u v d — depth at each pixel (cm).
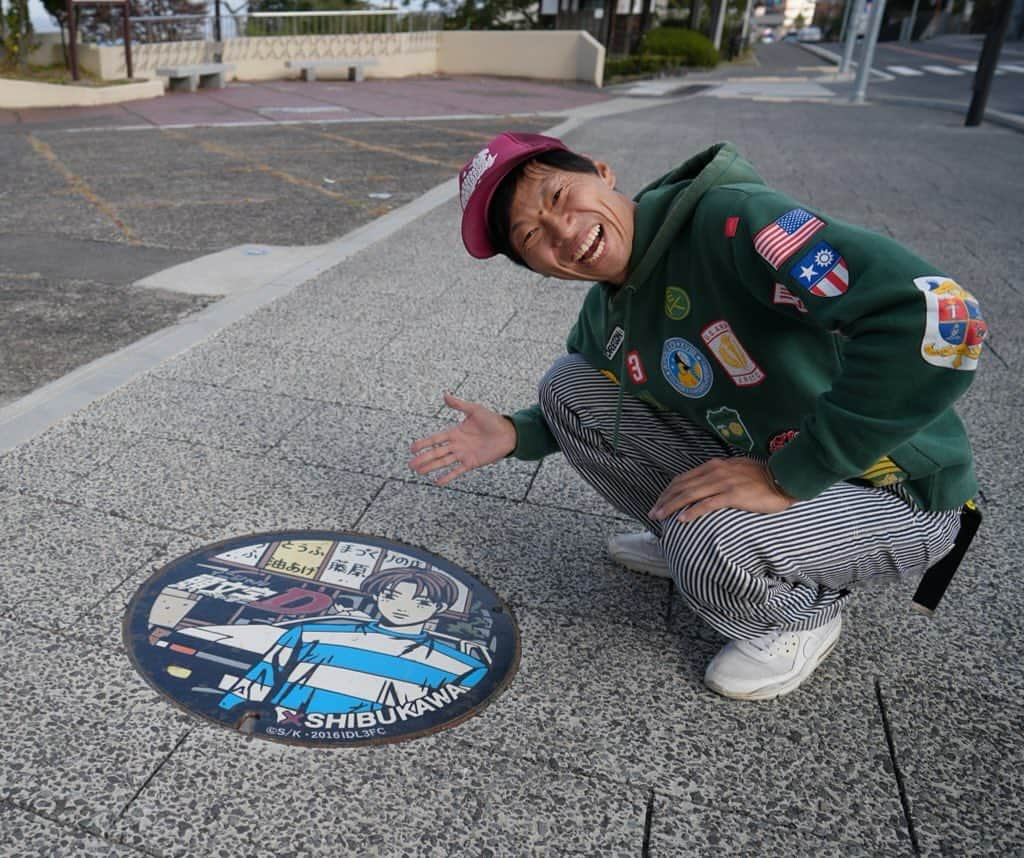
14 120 1184
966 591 256
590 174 174
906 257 141
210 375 374
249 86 1698
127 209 688
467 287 517
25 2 1458
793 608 194
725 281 167
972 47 4188
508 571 253
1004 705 212
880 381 141
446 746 189
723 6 3388
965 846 172
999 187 890
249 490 286
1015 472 326
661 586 251
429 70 2139
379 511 279
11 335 411
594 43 2012
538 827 171
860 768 190
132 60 1534
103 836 162
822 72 2766
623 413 211
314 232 639
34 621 218
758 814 177
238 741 186
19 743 182
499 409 358
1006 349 449
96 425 323
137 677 202
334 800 174
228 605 228
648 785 183
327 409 349
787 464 160
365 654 214
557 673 213
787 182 868
